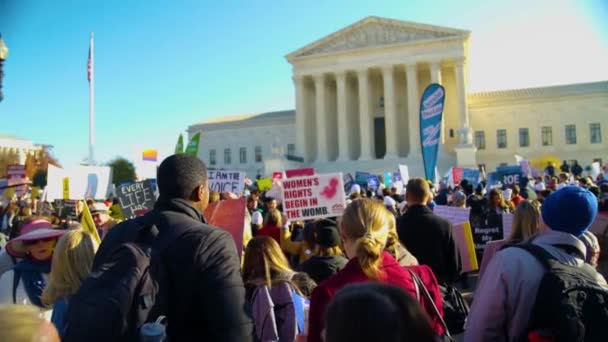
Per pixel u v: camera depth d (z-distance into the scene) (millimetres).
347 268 4422
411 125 74000
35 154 82750
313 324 4211
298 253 10688
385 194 21609
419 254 7074
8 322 2170
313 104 85000
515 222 6664
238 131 96875
